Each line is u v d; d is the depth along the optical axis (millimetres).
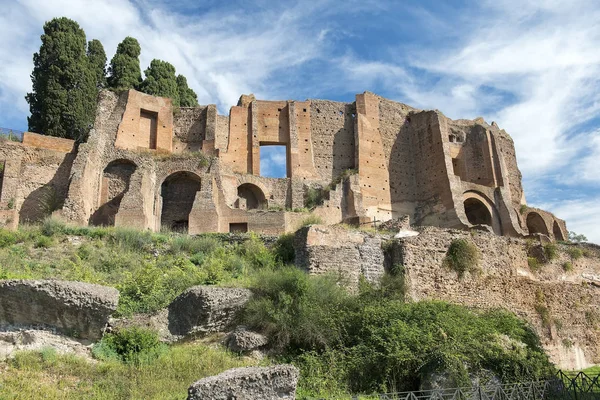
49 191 35188
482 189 47719
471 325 17703
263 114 47406
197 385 10281
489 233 26656
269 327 16094
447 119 52750
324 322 16562
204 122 44969
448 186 46531
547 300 27297
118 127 40406
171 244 24672
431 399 13008
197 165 37125
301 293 17344
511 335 18078
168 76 52312
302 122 48406
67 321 13562
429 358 15133
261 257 23172
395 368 15148
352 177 44375
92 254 22781
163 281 18781
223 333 16281
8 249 22188
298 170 45875
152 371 13328
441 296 22812
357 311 17516
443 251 24094
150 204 34562
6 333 12992
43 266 20656
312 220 33312
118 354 14000
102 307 13750
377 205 47125
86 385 12180
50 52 45812
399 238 23359
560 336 26797
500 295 25078
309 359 15461
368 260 22094
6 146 35281
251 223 33281
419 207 48938
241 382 10578
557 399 15695
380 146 49594
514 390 14500
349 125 50312
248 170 45094
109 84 50531
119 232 25062
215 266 21469
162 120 43125
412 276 22188
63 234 24547
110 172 37469
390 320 16766
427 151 49938
